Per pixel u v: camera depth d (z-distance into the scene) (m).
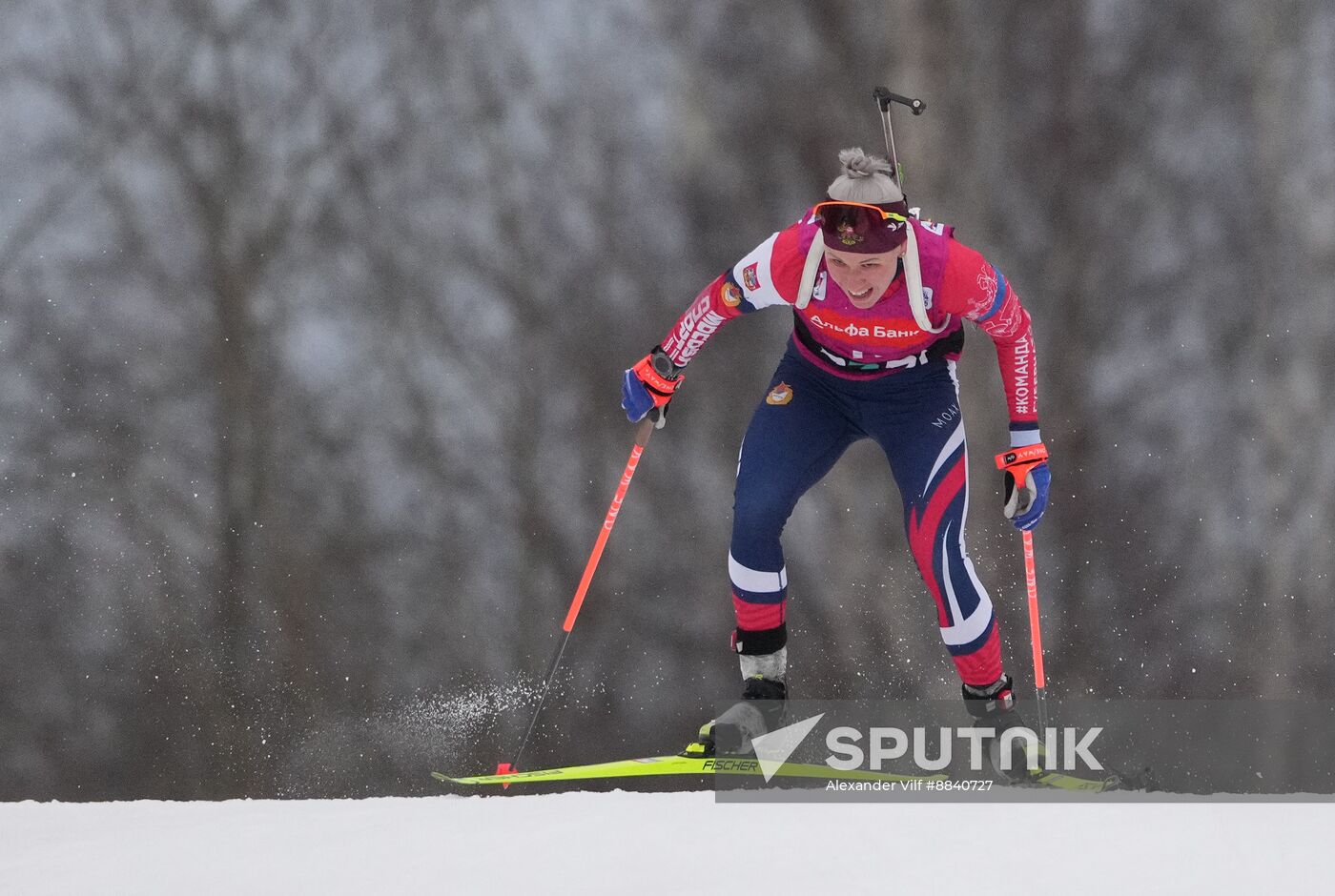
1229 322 51.06
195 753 52.12
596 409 53.50
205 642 52.97
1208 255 51.22
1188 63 51.03
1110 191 49.84
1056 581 48.56
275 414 55.22
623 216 54.72
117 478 54.12
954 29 46.94
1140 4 50.56
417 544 54.78
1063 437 49.03
